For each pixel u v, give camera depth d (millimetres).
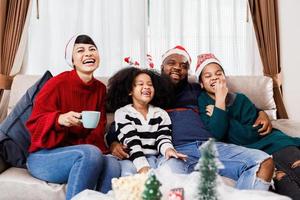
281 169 1527
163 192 915
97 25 2631
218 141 1776
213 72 1916
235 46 2732
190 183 948
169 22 2672
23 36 2525
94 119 1271
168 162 1467
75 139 1602
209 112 1849
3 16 2463
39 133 1456
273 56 2684
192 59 2707
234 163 1472
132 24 2674
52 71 2605
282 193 1398
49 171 1391
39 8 2588
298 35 2793
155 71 1945
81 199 983
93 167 1307
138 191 850
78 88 1651
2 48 2471
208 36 2703
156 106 1883
